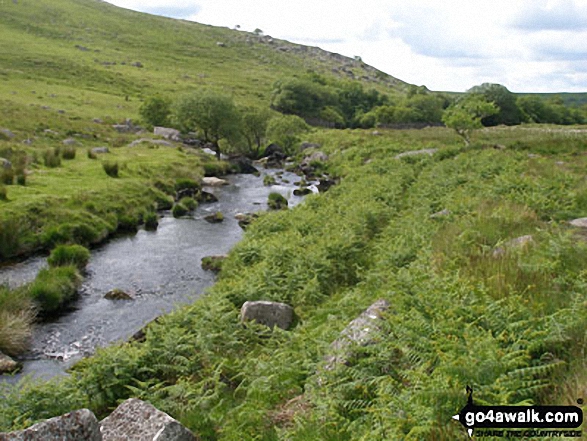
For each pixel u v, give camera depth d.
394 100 155.88
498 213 14.59
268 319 12.74
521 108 108.56
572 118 127.00
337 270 15.66
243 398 9.30
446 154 36.88
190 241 25.19
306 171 50.06
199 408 8.97
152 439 6.97
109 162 34.66
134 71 121.81
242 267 18.28
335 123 120.31
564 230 12.67
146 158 43.25
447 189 22.34
